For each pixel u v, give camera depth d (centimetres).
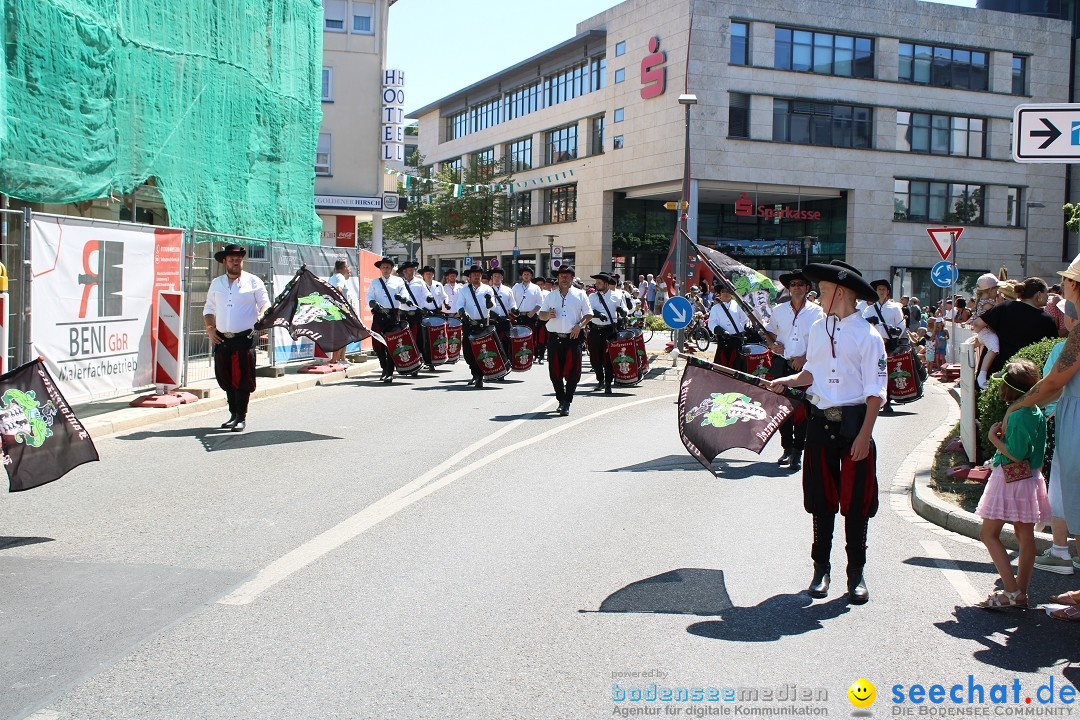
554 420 1352
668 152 5075
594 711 426
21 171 1359
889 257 5281
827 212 5388
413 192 6288
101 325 1202
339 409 1436
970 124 5419
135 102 1683
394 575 620
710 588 607
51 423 735
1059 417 571
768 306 1363
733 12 4900
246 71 2114
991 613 573
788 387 636
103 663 473
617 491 891
